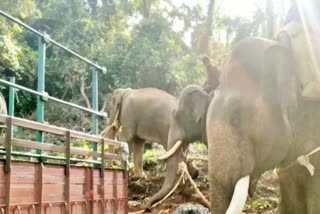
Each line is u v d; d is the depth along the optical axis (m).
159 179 14.65
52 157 5.56
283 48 3.99
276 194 13.69
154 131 14.02
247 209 12.52
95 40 25.94
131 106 14.58
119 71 25.03
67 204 5.38
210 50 24.31
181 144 9.31
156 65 24.27
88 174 6.11
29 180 4.68
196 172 13.20
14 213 4.40
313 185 4.37
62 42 25.45
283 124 3.86
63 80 24.80
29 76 22.69
